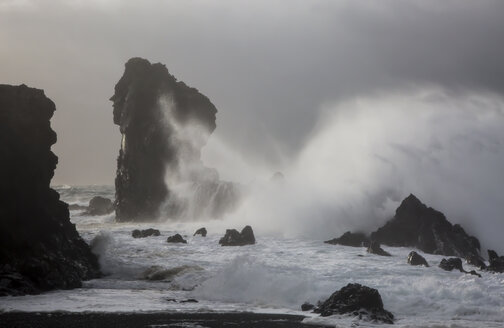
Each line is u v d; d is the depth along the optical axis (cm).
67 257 4966
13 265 4412
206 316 3600
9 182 4638
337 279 4503
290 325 3378
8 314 3503
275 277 4306
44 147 5056
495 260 5253
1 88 4988
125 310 3688
